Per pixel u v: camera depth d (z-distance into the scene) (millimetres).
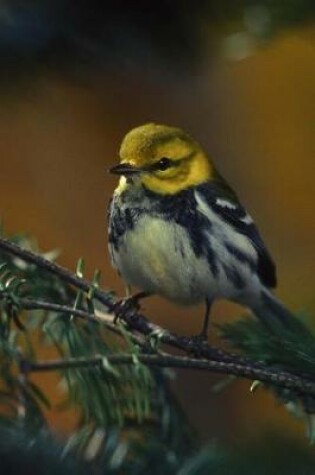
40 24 2160
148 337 2119
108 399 2123
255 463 2109
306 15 2154
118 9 2162
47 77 2168
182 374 2348
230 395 2348
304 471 2107
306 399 2102
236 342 2104
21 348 2133
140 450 2127
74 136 2416
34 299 2123
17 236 2131
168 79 2174
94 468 2123
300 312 2111
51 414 2311
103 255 2414
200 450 2123
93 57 2166
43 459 2119
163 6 2160
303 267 2400
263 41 2162
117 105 2410
